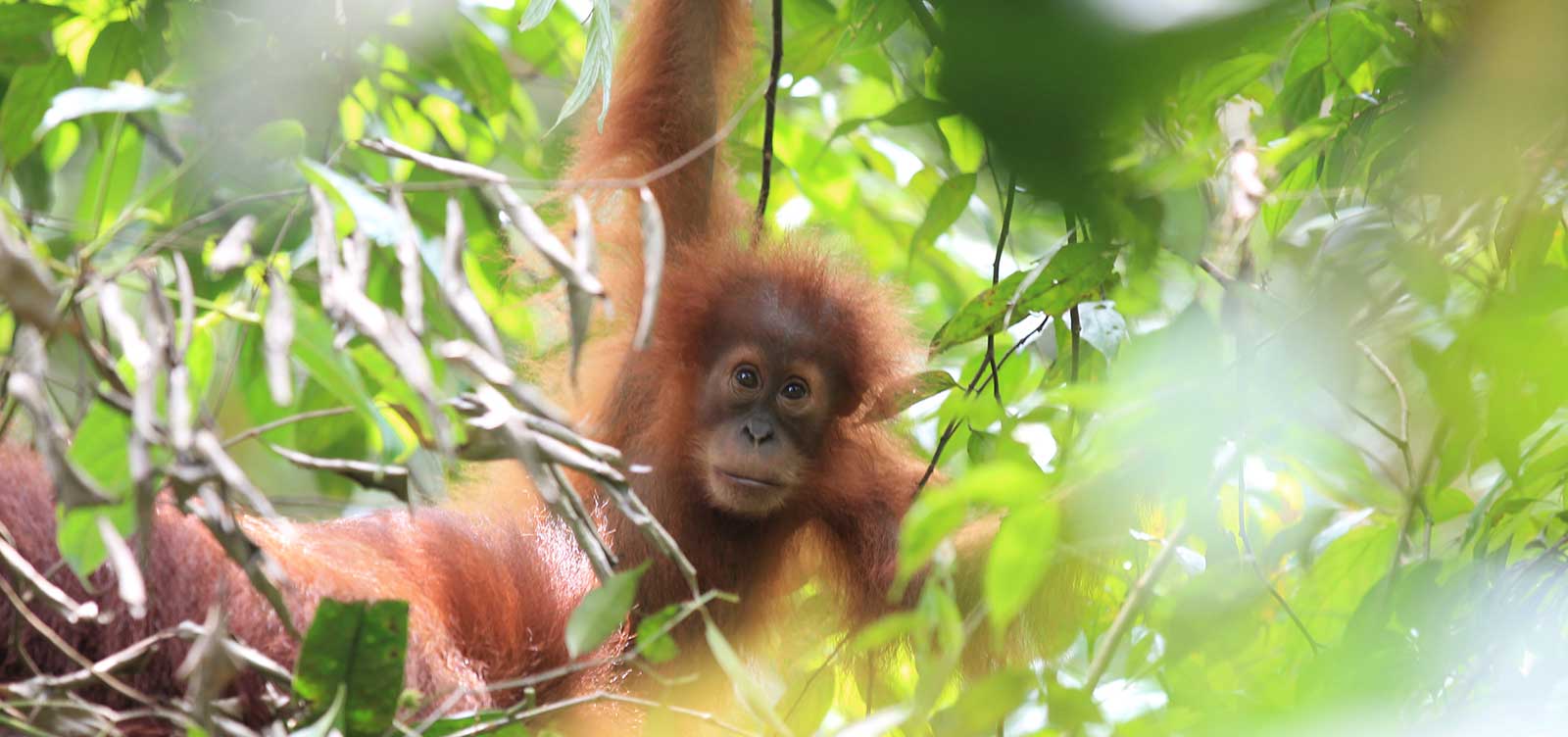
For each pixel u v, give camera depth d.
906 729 3.73
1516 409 3.95
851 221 10.92
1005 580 3.03
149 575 4.23
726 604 8.55
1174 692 5.63
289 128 6.34
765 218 9.15
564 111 5.38
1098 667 4.28
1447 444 4.79
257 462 9.84
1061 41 1.08
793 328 8.41
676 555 3.85
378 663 3.60
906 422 9.20
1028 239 9.80
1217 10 1.08
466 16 8.31
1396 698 4.73
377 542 5.64
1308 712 3.47
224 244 3.62
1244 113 7.25
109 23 6.84
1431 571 5.22
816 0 8.55
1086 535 5.21
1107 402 3.62
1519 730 4.34
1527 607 5.07
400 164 8.52
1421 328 4.08
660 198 8.41
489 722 4.09
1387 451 6.83
